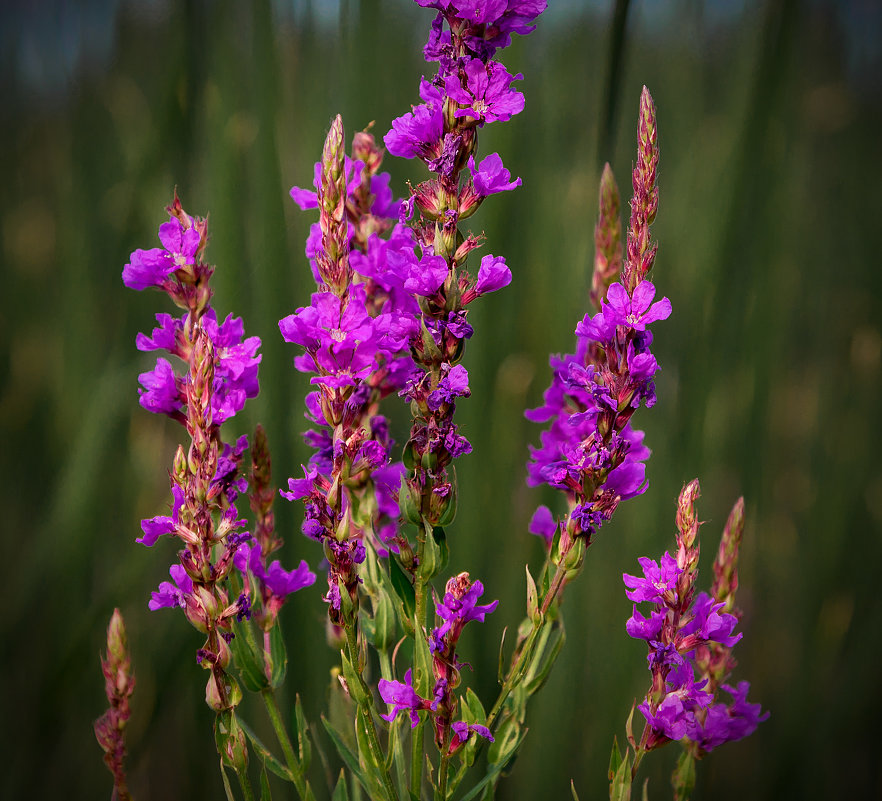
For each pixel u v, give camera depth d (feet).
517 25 2.12
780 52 2.53
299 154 2.62
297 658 2.54
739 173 2.57
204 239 2.16
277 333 2.49
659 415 2.74
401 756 2.18
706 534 2.75
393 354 2.24
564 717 2.68
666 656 2.12
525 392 2.72
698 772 2.75
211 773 2.67
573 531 2.13
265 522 2.24
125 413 2.91
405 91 2.69
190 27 2.54
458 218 2.12
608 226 2.25
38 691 2.77
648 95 2.10
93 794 2.79
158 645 2.61
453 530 2.63
